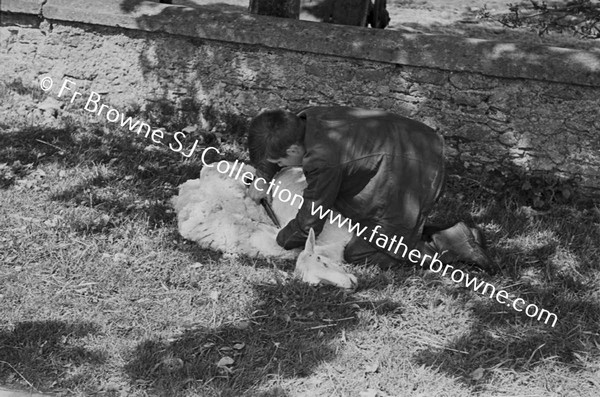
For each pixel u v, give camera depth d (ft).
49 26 21.33
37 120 20.95
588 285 16.38
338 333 15.06
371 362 14.55
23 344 14.60
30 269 16.10
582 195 18.84
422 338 15.07
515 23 20.75
